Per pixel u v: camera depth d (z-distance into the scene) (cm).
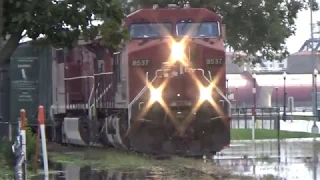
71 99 10506
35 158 6488
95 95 9544
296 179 5775
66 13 6738
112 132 8681
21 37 6900
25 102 11150
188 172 6419
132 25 8225
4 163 6712
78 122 9944
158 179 5884
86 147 9931
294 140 11381
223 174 6225
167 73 8088
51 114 11106
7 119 11450
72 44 7006
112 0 6906
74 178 6081
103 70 9169
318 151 8894
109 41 7019
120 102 8419
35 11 6719
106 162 7406
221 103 8131
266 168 6775
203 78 8131
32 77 11162
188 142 8025
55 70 10988
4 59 6838
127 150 8419
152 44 8162
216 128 8075
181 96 8069
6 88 11469
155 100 8006
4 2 6556
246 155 8469
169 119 7988
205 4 12938
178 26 8281
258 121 17438
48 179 5791
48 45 7106
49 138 11675
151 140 7969
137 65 8125
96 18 6850
